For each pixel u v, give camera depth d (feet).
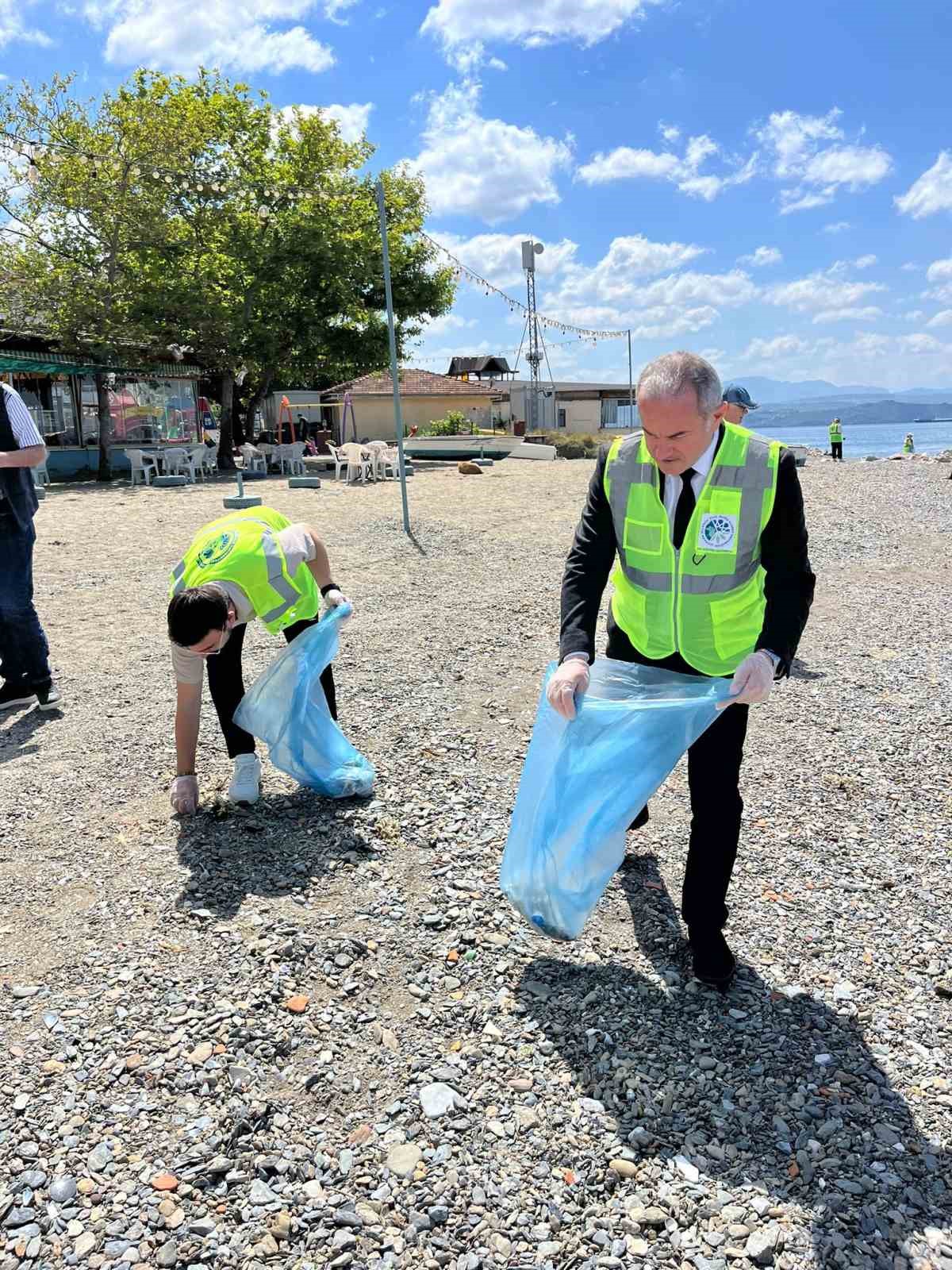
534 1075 8.02
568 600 8.97
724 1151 7.24
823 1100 7.77
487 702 17.02
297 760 12.43
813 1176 7.02
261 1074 7.97
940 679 18.63
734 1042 8.43
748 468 8.17
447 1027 8.60
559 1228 6.61
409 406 132.87
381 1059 8.19
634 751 8.54
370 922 10.14
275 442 105.81
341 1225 6.62
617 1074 7.98
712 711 8.25
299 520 42.14
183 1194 6.82
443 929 10.08
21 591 16.35
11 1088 7.75
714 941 8.89
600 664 9.18
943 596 26.35
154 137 68.59
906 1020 8.79
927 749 14.98
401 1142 7.32
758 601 8.76
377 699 17.15
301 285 85.51
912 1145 7.32
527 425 150.51
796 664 19.74
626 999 9.00
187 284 71.46
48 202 68.33
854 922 10.37
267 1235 6.51
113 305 71.77
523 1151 7.24
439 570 30.58
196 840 11.84
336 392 126.52
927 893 10.93
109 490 63.31
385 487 61.36
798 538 8.32
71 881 10.90
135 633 22.68
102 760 14.47
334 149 86.02
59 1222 6.59
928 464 75.77
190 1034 8.35
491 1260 6.36
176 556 34.27
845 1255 6.39
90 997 8.85
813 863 11.58
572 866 8.92
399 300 110.73
